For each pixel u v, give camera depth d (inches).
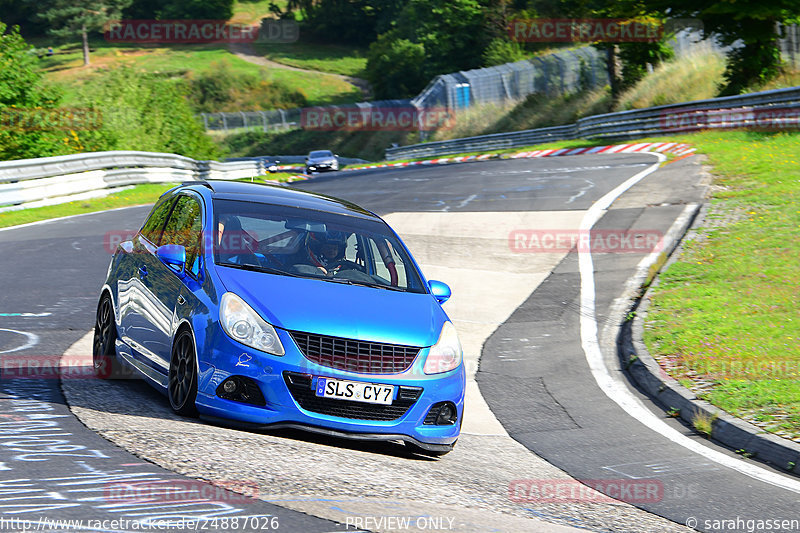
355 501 626.8
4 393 848.9
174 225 989.2
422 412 819.4
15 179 3161.9
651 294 1678.2
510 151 5797.2
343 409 790.5
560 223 2425.0
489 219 2541.8
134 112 5856.3
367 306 848.3
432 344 845.2
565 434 1015.0
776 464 917.2
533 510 691.4
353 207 1073.5
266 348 778.8
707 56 6181.1
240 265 866.8
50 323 1306.6
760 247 1876.2
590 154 4424.2
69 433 715.4
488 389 1221.7
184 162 5211.6
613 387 1243.2
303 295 832.3
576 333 1534.2
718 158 3211.1
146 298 931.3
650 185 2866.6
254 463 688.4
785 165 2807.6
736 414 1034.1
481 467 838.5
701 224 2187.5
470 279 1934.1
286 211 973.8
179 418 812.6
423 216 2662.4
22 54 4500.5
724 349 1286.9
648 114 5147.6
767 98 4055.1
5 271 1801.2
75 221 2847.0
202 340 796.6
